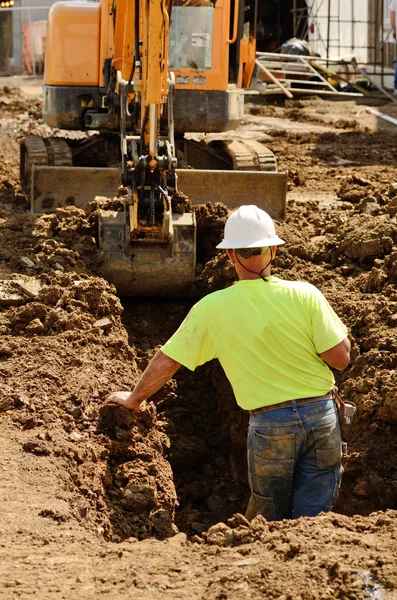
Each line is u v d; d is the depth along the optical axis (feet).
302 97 92.38
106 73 40.40
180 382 30.27
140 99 32.78
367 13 100.48
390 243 32.65
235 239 18.10
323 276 32.30
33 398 22.97
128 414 23.02
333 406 18.47
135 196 30.04
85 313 28.25
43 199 38.40
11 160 57.67
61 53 41.45
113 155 44.39
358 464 23.21
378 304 28.43
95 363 25.44
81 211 34.91
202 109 41.75
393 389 23.66
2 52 115.44
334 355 18.16
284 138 67.26
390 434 23.66
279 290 18.28
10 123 70.28
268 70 90.48
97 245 33.35
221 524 16.96
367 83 96.53
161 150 30.32
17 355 25.49
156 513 21.12
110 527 19.52
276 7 107.04
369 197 39.32
